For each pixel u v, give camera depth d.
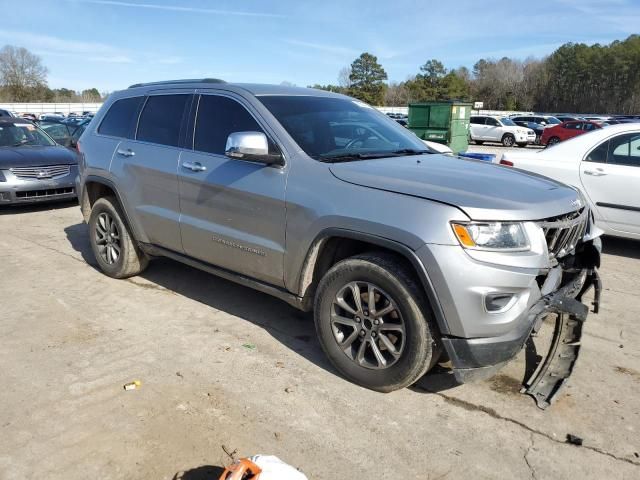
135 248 5.20
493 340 2.96
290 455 2.81
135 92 5.19
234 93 4.20
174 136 4.55
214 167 4.09
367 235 3.18
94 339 4.07
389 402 3.29
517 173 3.78
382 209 3.15
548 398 3.29
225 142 4.13
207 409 3.19
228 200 3.98
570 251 3.52
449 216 2.95
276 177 3.69
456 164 3.86
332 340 3.50
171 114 4.66
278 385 3.46
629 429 3.08
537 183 3.52
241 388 3.42
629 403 3.34
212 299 4.90
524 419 3.15
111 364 3.69
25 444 2.85
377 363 3.31
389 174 3.39
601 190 6.48
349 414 3.16
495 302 2.94
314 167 3.57
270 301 4.87
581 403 3.33
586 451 2.88
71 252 6.40
